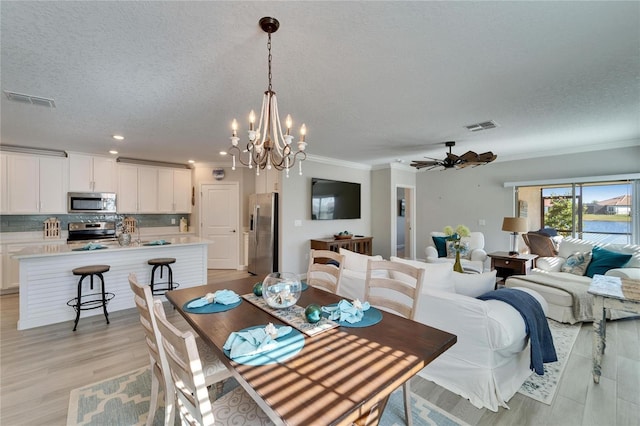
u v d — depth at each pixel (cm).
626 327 312
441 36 168
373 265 196
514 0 138
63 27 156
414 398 196
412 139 405
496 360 190
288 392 92
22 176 439
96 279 346
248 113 291
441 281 221
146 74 212
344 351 120
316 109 286
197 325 148
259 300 186
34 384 209
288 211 514
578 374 223
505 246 548
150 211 564
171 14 147
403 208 911
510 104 275
